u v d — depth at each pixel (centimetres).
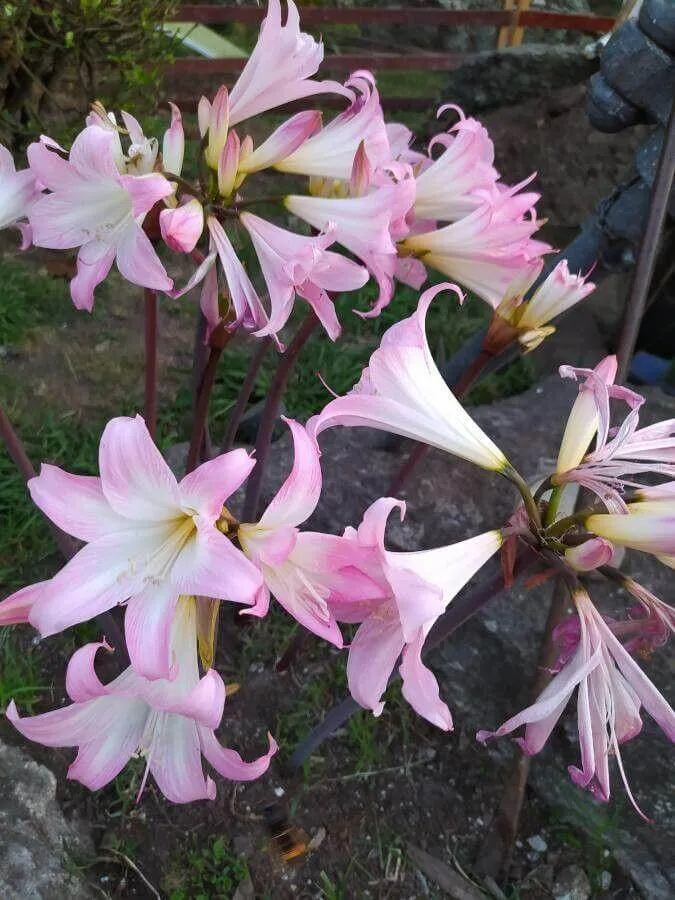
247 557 29
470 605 37
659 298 95
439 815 56
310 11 134
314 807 55
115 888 50
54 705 58
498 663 60
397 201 36
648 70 64
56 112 107
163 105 131
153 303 46
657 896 53
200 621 30
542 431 75
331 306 38
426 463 70
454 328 94
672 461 32
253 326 37
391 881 53
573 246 76
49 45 92
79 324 91
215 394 83
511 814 53
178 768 34
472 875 54
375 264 38
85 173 34
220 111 35
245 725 58
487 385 87
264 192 115
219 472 26
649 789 54
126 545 29
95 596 28
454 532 66
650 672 57
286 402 82
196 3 164
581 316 99
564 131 116
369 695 29
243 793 55
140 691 29
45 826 48
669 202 68
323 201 38
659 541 30
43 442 76
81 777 34
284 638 62
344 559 28
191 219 33
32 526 68
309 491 29
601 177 112
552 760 56
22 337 87
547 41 179
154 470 27
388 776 57
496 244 41
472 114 124
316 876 52
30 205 38
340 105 145
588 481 32
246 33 167
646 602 33
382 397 31
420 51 187
